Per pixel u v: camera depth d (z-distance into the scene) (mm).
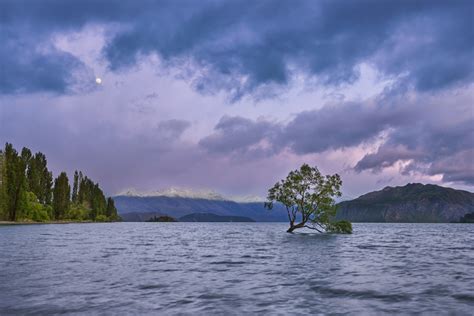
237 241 65938
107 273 24656
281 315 14219
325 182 80188
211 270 26766
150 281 21594
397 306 15742
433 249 50062
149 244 56625
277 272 25844
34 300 16406
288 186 81062
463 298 17328
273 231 123875
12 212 147125
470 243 66312
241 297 17312
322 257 36875
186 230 138750
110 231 112188
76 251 41500
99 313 14336
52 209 175625
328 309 15148
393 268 28438
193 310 14883
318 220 83500
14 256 35344
